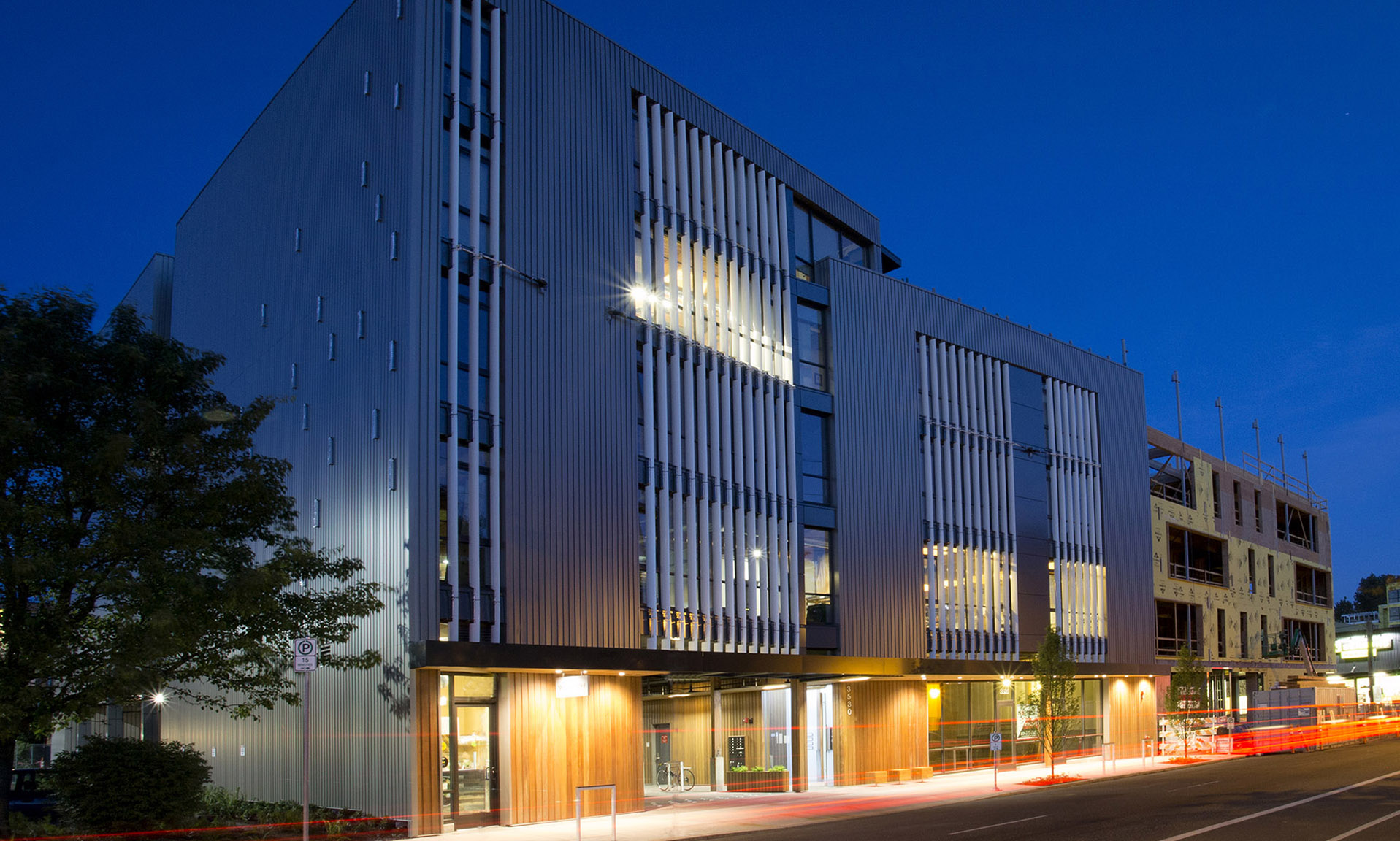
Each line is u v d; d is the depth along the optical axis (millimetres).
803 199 37062
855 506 35562
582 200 28406
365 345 26016
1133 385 50438
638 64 31047
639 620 27484
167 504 20719
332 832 21844
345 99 28391
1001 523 41438
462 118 26250
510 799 24328
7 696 18062
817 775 34812
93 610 20875
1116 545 47219
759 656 30750
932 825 22250
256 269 31891
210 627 20203
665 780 36469
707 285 32094
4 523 18266
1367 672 84812
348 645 24750
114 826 19406
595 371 27766
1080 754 44312
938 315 40594
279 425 29141
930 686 38906
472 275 25547
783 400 34156
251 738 28547
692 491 29938
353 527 25359
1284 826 20016
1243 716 55656
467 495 24562
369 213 26641
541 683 25531
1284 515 68000
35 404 19594
